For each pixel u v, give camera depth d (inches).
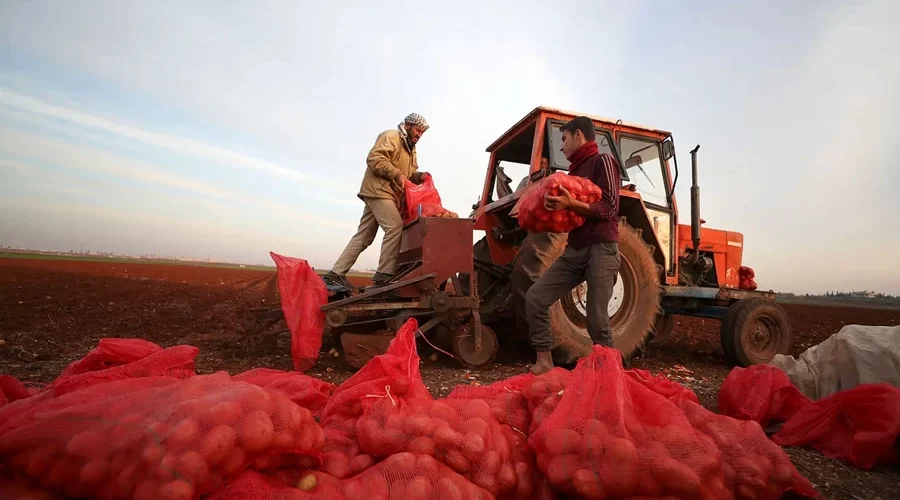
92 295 419.2
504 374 166.4
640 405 71.1
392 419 67.7
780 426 110.1
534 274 167.0
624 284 186.9
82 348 197.2
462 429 67.1
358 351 158.1
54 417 53.1
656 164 227.5
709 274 266.2
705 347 287.4
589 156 140.9
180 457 48.4
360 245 198.8
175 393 59.4
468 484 60.1
